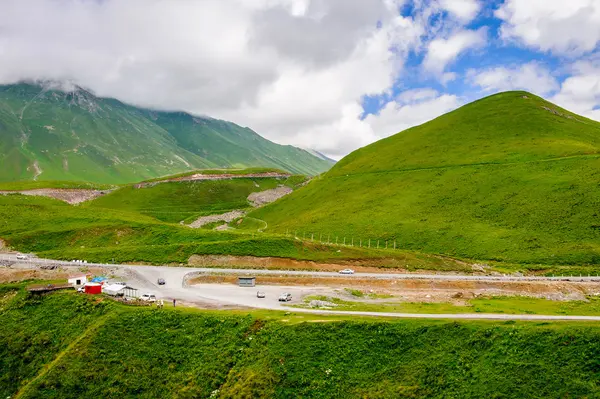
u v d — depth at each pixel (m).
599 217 128.75
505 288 98.19
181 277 98.19
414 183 190.25
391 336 61.88
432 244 137.62
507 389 52.12
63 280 89.25
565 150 178.88
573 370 53.44
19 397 56.03
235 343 62.94
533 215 139.62
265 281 98.25
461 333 61.47
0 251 128.75
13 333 68.25
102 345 61.94
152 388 57.34
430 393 53.34
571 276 106.69
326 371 57.16
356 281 100.44
